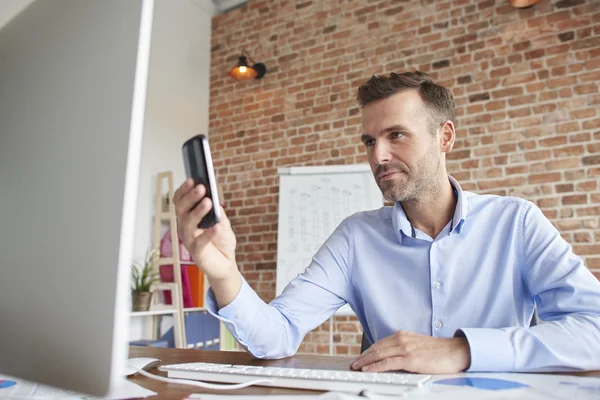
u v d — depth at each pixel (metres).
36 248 0.52
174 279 3.27
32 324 0.51
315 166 3.43
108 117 0.47
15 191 0.56
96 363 0.43
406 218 1.24
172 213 3.29
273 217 3.64
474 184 2.96
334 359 1.00
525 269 1.14
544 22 2.93
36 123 0.55
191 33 4.07
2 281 0.56
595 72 2.75
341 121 3.51
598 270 2.57
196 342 3.25
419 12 3.35
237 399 0.56
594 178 2.66
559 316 1.00
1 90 0.61
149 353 1.11
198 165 0.73
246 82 4.01
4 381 0.70
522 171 2.85
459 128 3.06
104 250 0.44
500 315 1.13
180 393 0.61
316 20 3.77
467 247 1.19
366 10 3.56
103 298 0.44
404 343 0.79
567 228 2.69
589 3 2.82
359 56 3.52
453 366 0.74
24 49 0.59
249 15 4.11
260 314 0.99
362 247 1.30
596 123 2.71
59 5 0.55
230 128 4.01
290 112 3.74
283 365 0.90
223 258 0.90
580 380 0.66
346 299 1.31
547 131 2.82
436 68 3.21
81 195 0.48
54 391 0.63
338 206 3.27
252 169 3.82
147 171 3.48
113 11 0.49
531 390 0.59
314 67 3.70
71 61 0.52
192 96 3.99
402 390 0.59
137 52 0.46
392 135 1.19
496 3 3.10
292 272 3.22
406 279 1.22
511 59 2.99
